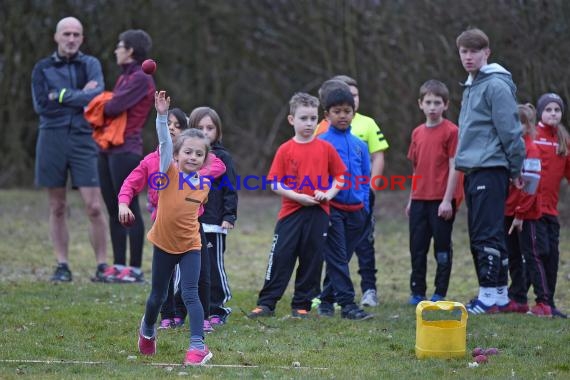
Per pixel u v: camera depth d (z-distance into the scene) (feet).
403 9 120.37
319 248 51.42
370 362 39.73
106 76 140.97
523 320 50.62
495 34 95.45
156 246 40.06
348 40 130.41
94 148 66.13
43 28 139.13
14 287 61.46
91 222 66.69
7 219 103.04
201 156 39.93
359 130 59.57
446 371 37.60
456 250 84.33
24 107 141.18
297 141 52.08
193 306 39.83
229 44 147.33
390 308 56.49
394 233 96.07
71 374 36.55
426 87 57.93
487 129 52.34
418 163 58.34
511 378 36.09
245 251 84.99
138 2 141.38
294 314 52.06
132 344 43.29
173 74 147.33
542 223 53.83
